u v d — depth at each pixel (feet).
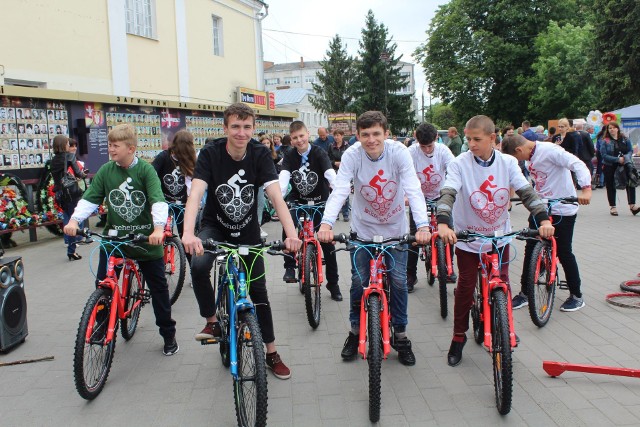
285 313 18.62
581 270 22.49
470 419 11.28
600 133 37.63
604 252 25.68
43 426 11.38
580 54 98.63
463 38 118.93
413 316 17.92
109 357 13.24
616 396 11.98
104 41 45.34
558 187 17.16
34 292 21.65
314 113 184.96
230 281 11.68
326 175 19.58
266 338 13.32
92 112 35.06
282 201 12.30
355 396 12.47
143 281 16.25
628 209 39.60
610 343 14.90
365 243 12.38
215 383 13.30
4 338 15.21
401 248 13.32
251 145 12.44
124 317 14.73
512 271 23.07
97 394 12.64
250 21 71.41
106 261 14.26
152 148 40.45
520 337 15.52
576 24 113.29
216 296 13.42
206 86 61.62
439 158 20.25
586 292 19.51
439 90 122.72
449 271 21.09
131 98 37.76
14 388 13.20
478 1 114.93
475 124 12.84
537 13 114.21
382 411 11.71
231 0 66.39
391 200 14.07
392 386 12.92
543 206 12.71
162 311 14.74
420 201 13.06
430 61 122.83
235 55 67.92
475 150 13.01
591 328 16.07
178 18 55.98
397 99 164.55
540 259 16.11
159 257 14.52
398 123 165.07
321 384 13.12
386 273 13.56
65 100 33.01
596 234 30.27
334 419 11.44
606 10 81.56
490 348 12.05
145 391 12.92
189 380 13.48
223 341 12.98
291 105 170.19
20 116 30.27
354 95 170.30
